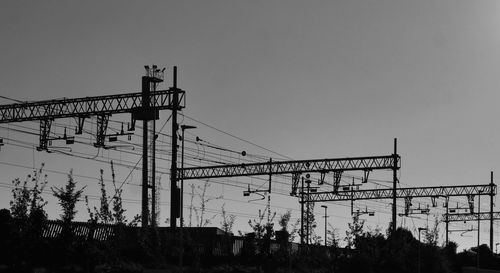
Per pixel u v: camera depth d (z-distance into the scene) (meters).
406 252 65.06
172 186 45.78
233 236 57.50
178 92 46.34
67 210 29.39
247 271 48.03
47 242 29.55
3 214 31.12
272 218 53.84
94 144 47.44
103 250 30.02
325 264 56.56
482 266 87.19
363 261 55.31
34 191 29.84
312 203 71.44
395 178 59.06
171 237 45.44
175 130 46.03
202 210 50.53
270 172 59.00
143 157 47.06
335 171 58.75
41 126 48.38
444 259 71.44
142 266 38.03
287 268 53.09
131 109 46.72
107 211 30.33
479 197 83.88
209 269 46.62
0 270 28.92
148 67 49.19
